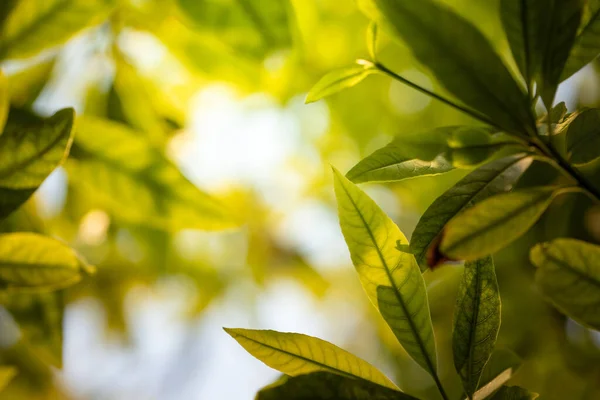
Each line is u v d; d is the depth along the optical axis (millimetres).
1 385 562
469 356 497
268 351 488
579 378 1037
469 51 468
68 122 514
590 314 439
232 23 824
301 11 1077
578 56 491
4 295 677
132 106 901
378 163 490
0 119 523
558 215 961
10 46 636
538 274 443
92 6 645
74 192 940
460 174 1170
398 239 490
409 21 468
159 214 719
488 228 445
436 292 1093
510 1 477
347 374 487
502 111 473
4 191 510
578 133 479
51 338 684
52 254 516
